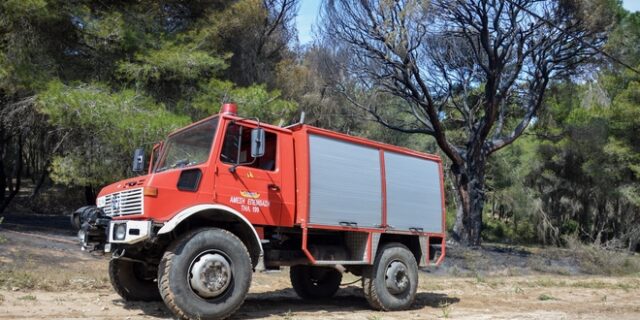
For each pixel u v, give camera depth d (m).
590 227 40.59
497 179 38.06
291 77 23.84
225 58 17.70
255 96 16.58
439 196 10.24
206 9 19.64
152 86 17.44
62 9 15.95
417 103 24.08
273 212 7.82
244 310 8.24
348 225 8.52
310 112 25.03
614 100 30.84
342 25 22.02
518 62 23.27
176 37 17.73
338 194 8.49
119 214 7.25
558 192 40.31
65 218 26.73
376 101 25.70
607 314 9.26
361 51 22.47
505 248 26.69
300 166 8.20
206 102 16.44
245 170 7.63
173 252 6.73
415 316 8.38
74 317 6.85
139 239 6.71
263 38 22.94
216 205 7.09
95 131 14.84
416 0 20.62
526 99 28.19
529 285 14.43
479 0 21.19
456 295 11.55
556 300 11.27
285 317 7.64
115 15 16.62
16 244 13.20
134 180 7.31
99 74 17.14
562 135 30.58
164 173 7.01
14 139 27.28
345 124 27.61
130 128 14.08
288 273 13.73
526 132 33.97
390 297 8.91
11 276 9.46
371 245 8.77
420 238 9.76
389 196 9.27
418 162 9.95
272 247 8.16
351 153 8.83
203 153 7.54
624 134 31.38
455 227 25.14
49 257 12.38
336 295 10.83
